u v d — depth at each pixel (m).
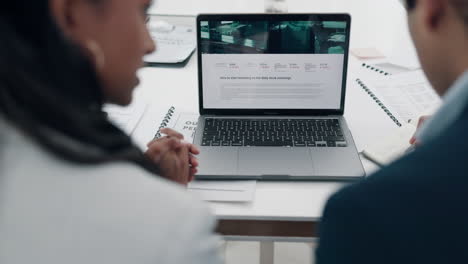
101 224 0.40
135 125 1.23
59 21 0.41
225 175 1.02
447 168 0.40
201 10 1.97
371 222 0.42
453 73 0.45
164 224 0.41
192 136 1.18
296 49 1.16
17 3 0.40
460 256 0.39
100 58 0.46
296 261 1.74
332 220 0.45
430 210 0.40
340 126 1.18
